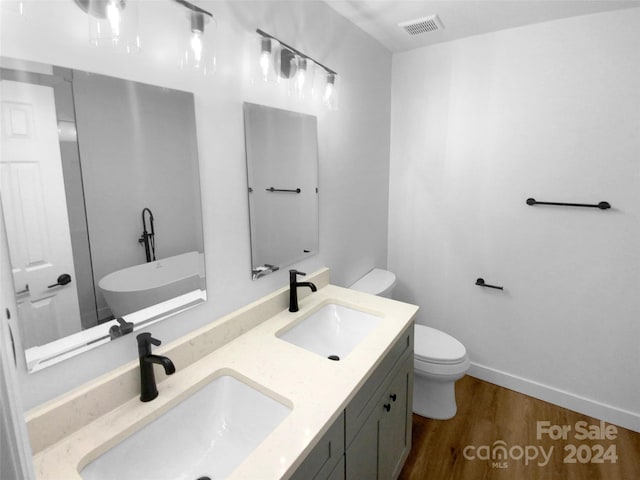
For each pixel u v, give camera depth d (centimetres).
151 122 106
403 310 166
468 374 263
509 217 230
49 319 88
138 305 108
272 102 151
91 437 89
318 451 97
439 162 250
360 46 213
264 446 87
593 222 205
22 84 80
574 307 218
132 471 92
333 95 174
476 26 210
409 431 181
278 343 136
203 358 125
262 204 151
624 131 191
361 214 236
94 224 95
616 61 188
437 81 242
